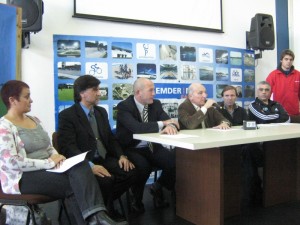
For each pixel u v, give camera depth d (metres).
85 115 2.27
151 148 2.60
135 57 3.49
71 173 1.72
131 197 2.55
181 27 3.77
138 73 3.51
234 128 2.58
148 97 2.55
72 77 3.19
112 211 2.21
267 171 2.58
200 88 2.81
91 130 2.26
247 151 2.80
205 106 2.64
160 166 2.58
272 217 2.34
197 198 2.20
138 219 2.33
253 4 4.38
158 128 2.38
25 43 2.92
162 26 3.67
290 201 2.72
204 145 1.69
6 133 1.68
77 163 1.71
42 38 3.07
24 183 1.69
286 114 3.31
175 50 3.73
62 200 2.17
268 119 3.21
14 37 2.46
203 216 2.15
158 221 2.29
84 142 2.21
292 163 2.73
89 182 1.71
